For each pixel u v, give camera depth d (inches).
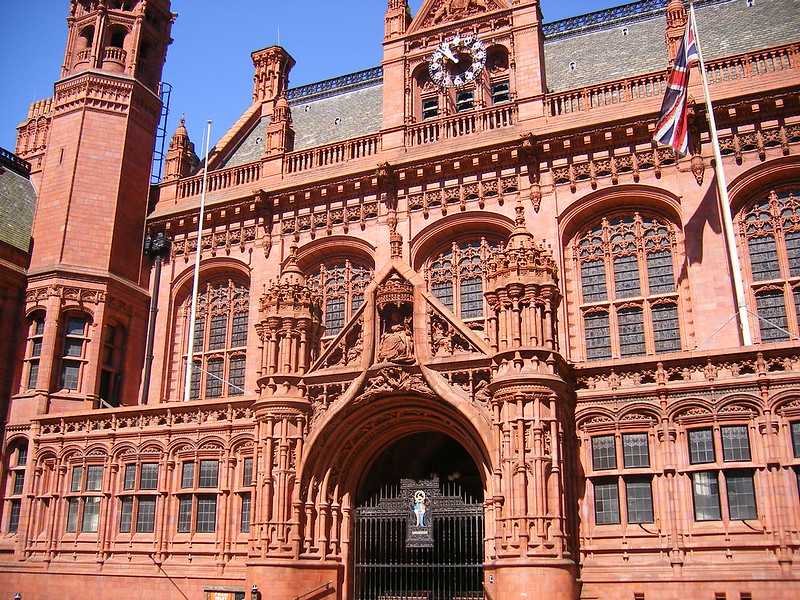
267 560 966.4
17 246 1444.4
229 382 1392.7
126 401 1419.8
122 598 1142.3
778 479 868.6
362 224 1357.0
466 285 1294.3
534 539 864.3
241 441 1152.2
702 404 927.7
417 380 989.2
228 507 1136.8
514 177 1278.3
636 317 1186.6
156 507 1172.5
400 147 1395.2
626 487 943.7
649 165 1211.2
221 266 1453.0
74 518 1238.9
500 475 910.4
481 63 1439.5
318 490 1021.8
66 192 1472.7
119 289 1443.2
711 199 1158.3
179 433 1194.6
